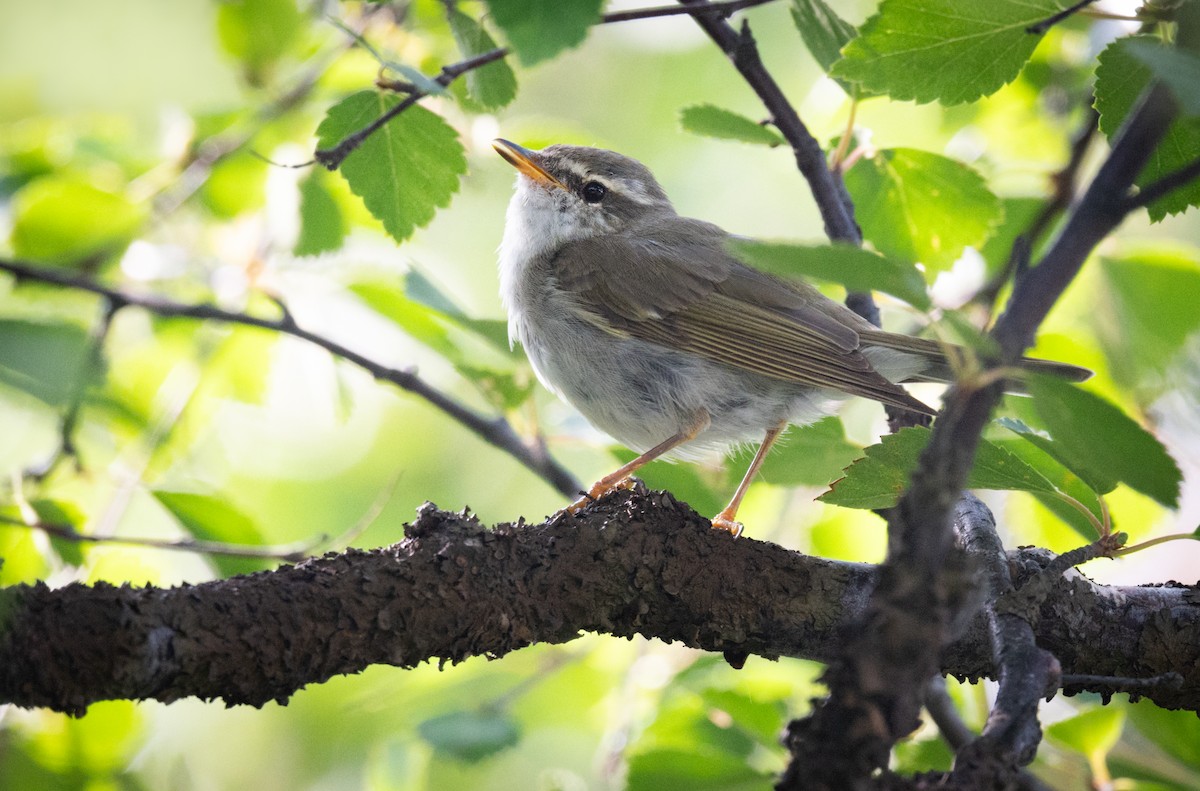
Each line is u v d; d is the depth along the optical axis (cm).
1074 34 1125
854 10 1525
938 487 459
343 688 1400
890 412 959
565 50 520
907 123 1174
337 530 1459
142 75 1580
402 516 1487
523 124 1210
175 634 564
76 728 938
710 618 684
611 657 1027
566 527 679
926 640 454
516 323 1095
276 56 1121
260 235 1123
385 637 613
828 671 471
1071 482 700
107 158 1170
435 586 626
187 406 1102
